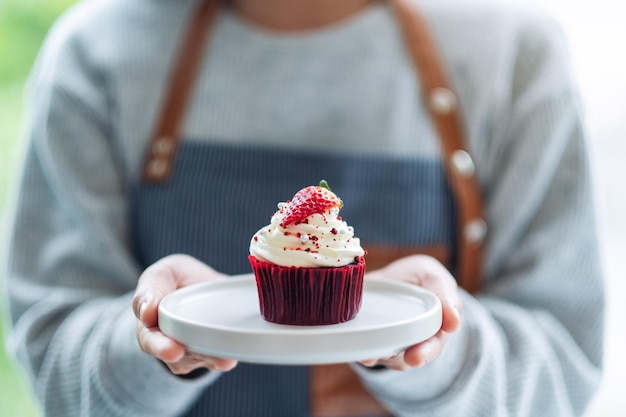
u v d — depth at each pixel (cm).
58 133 75
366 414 71
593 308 72
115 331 65
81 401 67
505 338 68
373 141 74
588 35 119
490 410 63
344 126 75
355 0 78
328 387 71
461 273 73
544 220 73
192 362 54
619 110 125
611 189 131
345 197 73
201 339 48
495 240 73
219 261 73
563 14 116
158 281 56
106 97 78
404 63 75
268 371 71
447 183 74
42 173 76
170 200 74
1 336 124
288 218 56
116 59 77
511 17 76
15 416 126
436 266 59
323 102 75
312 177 74
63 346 68
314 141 75
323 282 54
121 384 63
